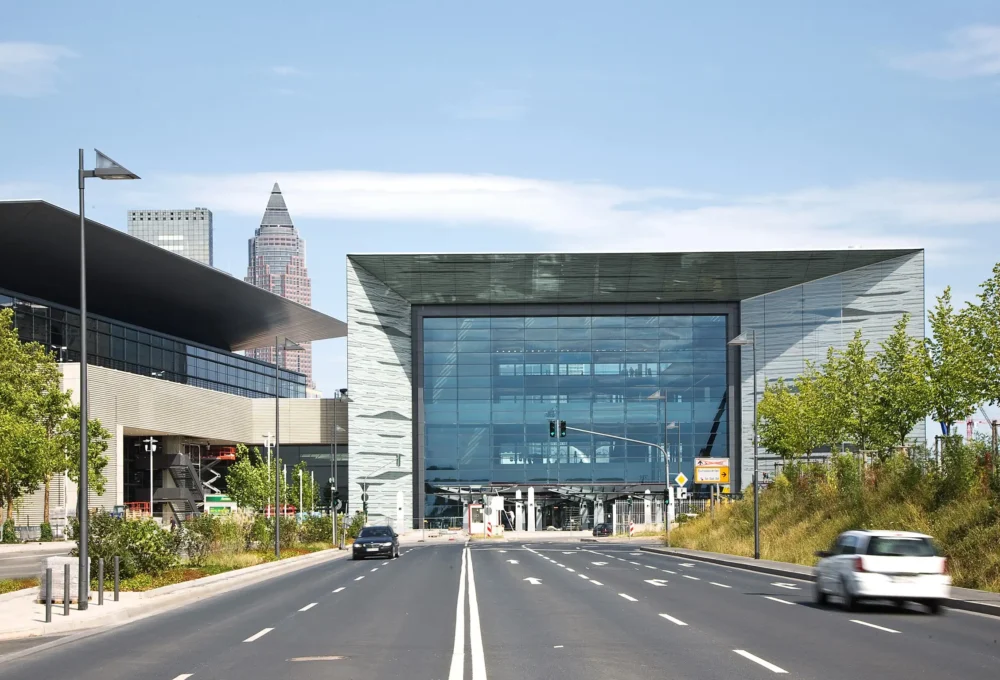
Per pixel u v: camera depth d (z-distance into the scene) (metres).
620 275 101.12
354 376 100.69
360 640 17.59
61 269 77.25
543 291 102.94
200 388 97.62
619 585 30.70
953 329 39.16
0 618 21.19
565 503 104.69
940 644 16.25
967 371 33.81
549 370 104.25
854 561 21.75
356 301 101.12
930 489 36.66
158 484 95.06
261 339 119.44
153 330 95.12
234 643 17.48
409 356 104.94
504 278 101.69
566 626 19.36
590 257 99.50
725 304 103.50
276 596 28.22
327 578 36.31
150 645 17.53
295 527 63.97
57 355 78.62
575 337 104.56
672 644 16.47
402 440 103.31
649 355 104.00
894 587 21.31
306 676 13.65
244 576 35.69
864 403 49.41
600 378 104.00
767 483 64.56
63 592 24.39
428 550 65.69
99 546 31.36
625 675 13.34
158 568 33.84
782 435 66.25
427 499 103.69
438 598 26.44
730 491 101.75
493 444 103.94
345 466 110.12
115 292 85.31
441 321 105.31
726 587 29.78
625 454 103.25
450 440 104.12
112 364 86.25
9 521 65.81
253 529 56.97
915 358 44.00
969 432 39.00
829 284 99.69
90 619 20.95
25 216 67.44
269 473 91.25
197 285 88.81
